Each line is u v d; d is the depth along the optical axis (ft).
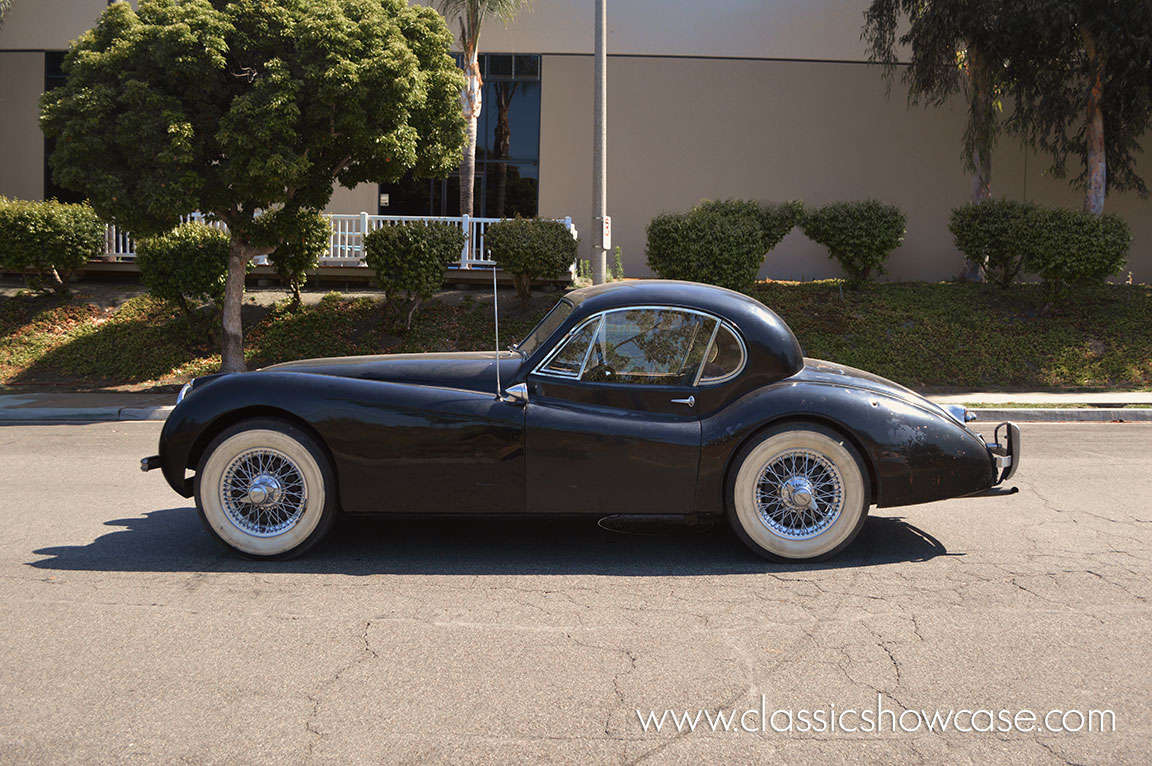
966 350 49.44
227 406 16.12
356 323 52.13
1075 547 17.53
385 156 40.81
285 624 13.19
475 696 10.78
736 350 16.35
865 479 16.17
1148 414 38.47
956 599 14.39
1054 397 42.22
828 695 10.89
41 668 11.55
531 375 16.35
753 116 71.41
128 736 9.75
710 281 51.88
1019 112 60.59
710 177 71.77
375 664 11.72
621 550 17.17
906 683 11.23
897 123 71.67
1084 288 56.75
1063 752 9.55
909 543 17.76
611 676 11.39
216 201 40.73
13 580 15.25
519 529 18.62
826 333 51.39
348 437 15.94
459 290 57.00
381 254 49.16
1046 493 22.59
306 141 41.04
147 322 52.24
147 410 38.86
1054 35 54.65
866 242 55.52
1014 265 55.93
